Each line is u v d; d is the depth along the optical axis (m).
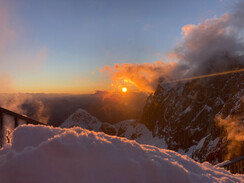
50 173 0.78
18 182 0.74
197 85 127.19
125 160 0.94
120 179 0.87
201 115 110.62
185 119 118.56
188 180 0.98
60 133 1.07
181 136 111.62
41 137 1.02
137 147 1.07
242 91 54.31
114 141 1.06
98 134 1.12
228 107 52.59
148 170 0.94
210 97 114.44
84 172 0.83
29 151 0.82
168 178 0.95
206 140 58.50
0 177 0.74
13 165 0.76
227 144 37.38
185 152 104.44
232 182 1.27
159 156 1.07
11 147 0.99
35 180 0.75
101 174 0.85
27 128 1.05
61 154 0.84
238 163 4.00
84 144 0.94
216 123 54.88
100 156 0.91
